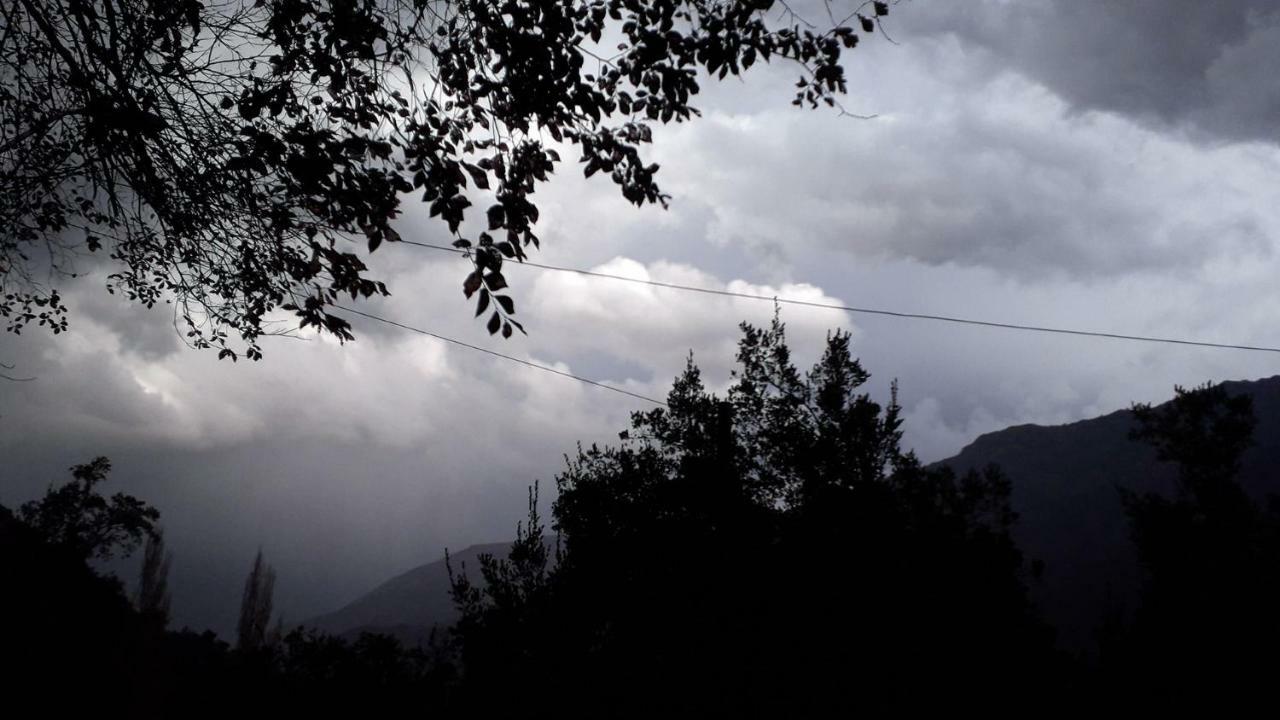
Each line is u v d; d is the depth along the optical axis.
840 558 8.89
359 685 12.88
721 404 10.59
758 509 9.73
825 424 9.98
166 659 35.31
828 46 6.14
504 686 9.67
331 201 5.93
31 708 23.14
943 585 8.54
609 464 11.19
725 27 5.93
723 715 8.83
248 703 14.44
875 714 8.25
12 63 5.77
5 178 6.01
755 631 8.94
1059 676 8.64
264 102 5.57
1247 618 10.49
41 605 28.03
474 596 10.36
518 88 5.95
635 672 9.34
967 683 8.19
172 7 5.39
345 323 7.20
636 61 6.10
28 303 7.35
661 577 9.55
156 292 7.36
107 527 48.03
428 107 6.38
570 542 10.33
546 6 5.64
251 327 7.24
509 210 5.84
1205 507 13.57
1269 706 9.17
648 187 6.54
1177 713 8.95
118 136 5.77
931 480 9.64
